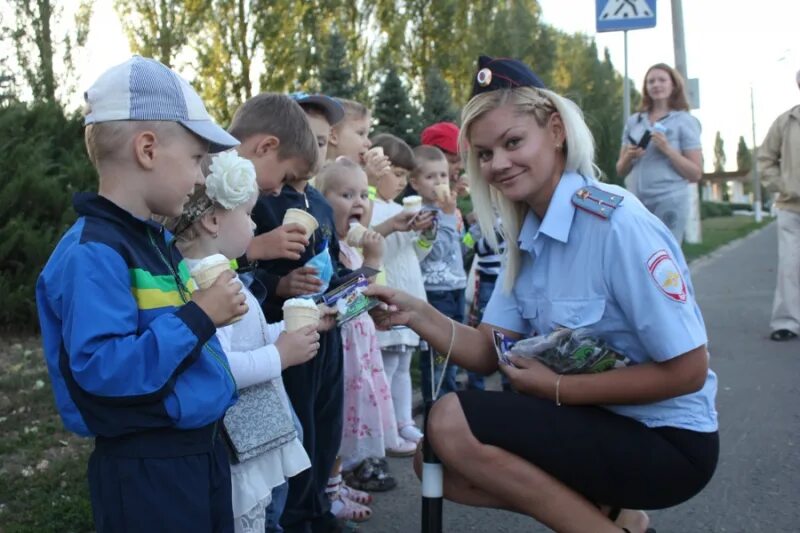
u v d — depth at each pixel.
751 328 8.53
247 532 2.73
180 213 2.52
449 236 5.58
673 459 2.86
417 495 4.29
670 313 2.72
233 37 23.14
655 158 6.98
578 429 2.83
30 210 7.60
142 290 2.30
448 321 3.29
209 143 2.54
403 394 4.98
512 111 2.84
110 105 2.35
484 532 3.81
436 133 6.36
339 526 3.76
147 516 2.26
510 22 30.14
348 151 5.05
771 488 4.23
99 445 2.33
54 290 2.24
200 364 2.34
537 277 3.02
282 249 3.20
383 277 4.63
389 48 26.64
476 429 2.84
